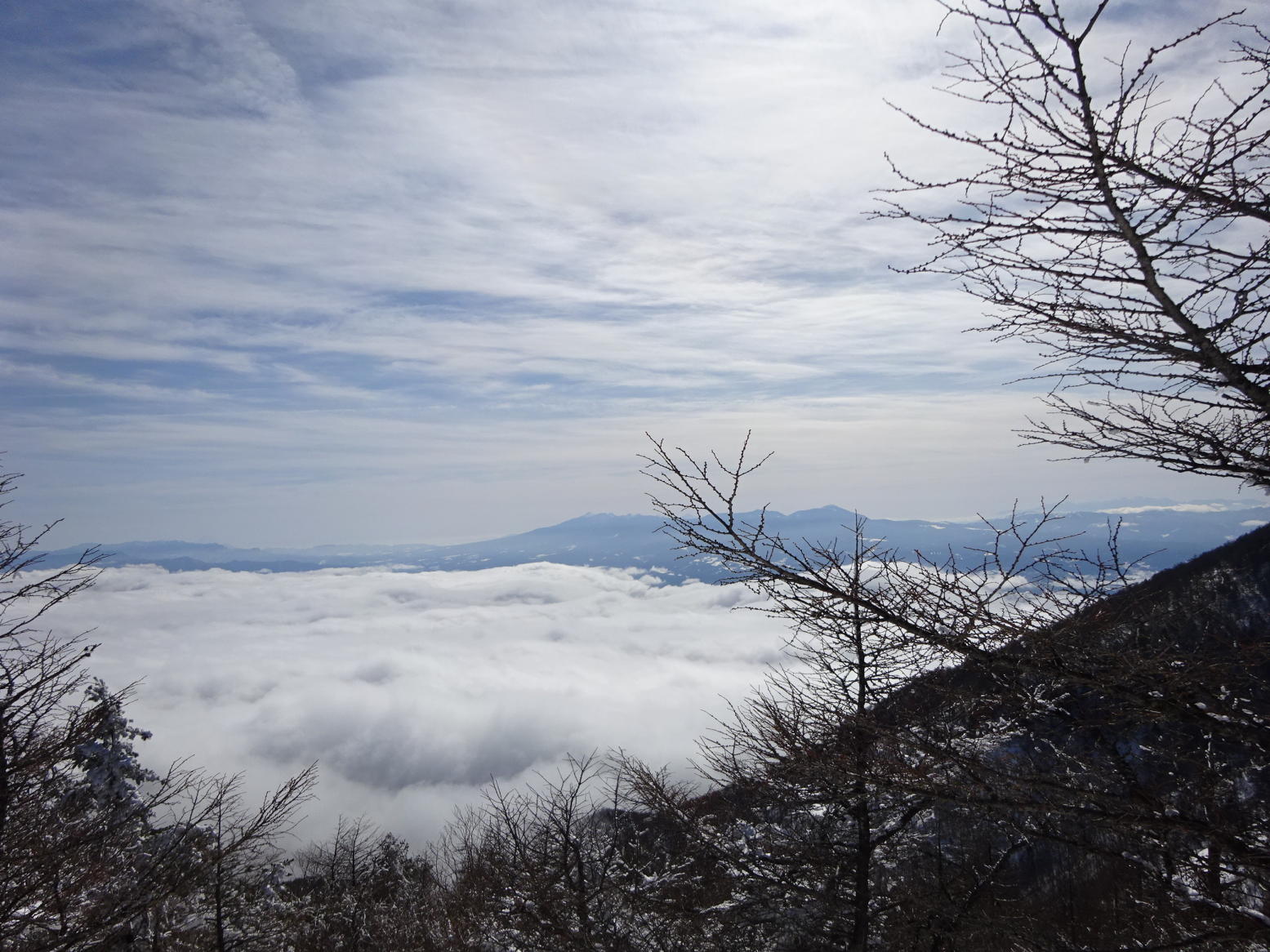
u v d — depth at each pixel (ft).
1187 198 9.66
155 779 36.14
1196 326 10.14
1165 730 14.12
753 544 13.46
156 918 36.58
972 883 23.65
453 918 44.47
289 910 54.13
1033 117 10.25
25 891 24.57
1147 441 11.39
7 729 23.44
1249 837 12.02
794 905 25.70
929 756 14.48
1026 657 12.42
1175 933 16.89
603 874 31.09
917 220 11.37
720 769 26.05
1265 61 9.75
